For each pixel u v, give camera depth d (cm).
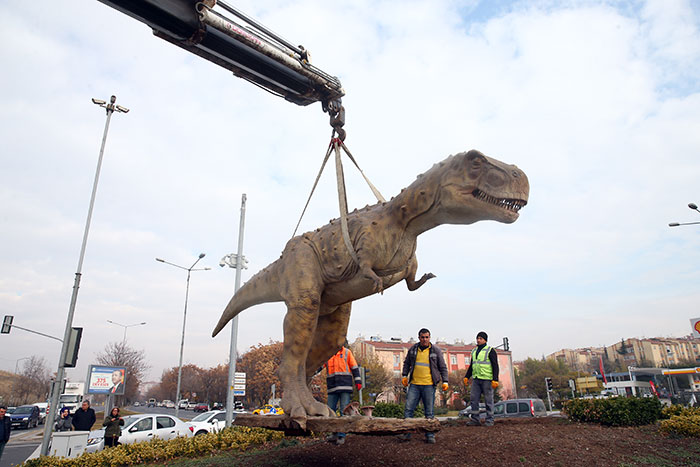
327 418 398
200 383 9600
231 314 614
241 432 1058
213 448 984
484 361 880
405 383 724
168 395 12800
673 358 10269
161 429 1582
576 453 659
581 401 948
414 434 754
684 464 637
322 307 519
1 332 1955
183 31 449
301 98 554
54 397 1321
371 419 383
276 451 783
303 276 478
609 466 614
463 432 783
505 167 384
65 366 1358
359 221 450
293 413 418
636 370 4512
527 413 1595
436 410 3831
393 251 431
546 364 6188
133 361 6656
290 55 509
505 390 5631
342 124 529
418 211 417
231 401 1705
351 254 432
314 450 715
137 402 14975
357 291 470
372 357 4778
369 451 675
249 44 478
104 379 3403
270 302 562
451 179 392
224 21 459
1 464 1577
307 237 511
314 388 3878
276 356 5800
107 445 1297
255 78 516
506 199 377
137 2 417
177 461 899
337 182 484
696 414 916
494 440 712
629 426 886
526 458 627
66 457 1063
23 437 2667
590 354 11688
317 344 541
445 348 5812
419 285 492
